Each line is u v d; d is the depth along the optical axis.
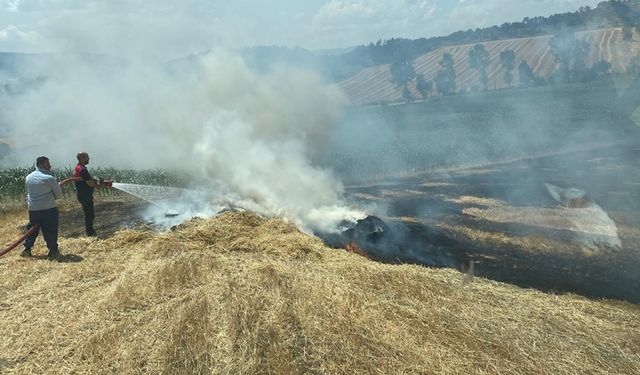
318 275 6.12
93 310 5.29
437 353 4.37
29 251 7.55
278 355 4.24
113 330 4.79
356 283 6.00
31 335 4.79
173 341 4.47
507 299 5.98
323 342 4.46
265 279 5.89
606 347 4.76
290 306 5.12
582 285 7.54
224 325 4.75
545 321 5.30
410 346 4.46
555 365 4.31
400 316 5.05
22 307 5.47
